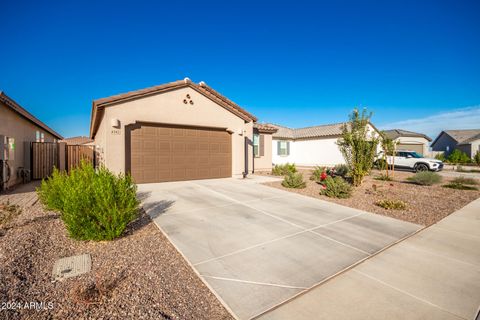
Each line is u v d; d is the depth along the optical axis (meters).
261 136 17.75
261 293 2.95
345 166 14.63
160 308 2.61
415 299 2.94
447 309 2.77
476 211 7.21
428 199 8.72
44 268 3.37
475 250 4.42
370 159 10.80
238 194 8.55
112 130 9.05
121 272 3.30
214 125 11.59
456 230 5.53
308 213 6.53
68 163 13.89
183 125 10.77
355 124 10.78
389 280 3.36
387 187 11.11
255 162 17.39
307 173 17.69
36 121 12.50
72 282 3.03
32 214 5.83
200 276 3.28
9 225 4.96
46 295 2.76
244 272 3.43
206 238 4.60
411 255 4.18
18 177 10.75
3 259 3.43
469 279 3.42
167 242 4.41
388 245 4.58
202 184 10.29
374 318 2.59
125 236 4.62
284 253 4.07
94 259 3.66
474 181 12.00
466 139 34.56
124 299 2.73
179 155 10.82
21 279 3.03
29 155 12.18
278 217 6.07
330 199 8.31
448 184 12.17
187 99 10.79
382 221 6.04
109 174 5.09
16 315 2.41
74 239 4.34
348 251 4.25
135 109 9.52
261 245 4.37
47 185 5.77
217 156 12.02
